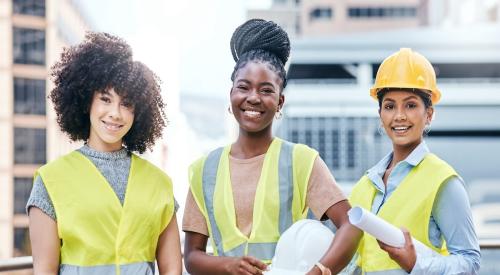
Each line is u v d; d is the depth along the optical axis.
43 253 1.77
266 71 2.03
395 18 42.78
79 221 1.78
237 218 2.04
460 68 21.17
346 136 18.72
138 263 1.83
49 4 19.98
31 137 20.81
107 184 1.84
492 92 21.30
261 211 2.01
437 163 2.09
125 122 1.88
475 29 21.50
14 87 21.22
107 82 1.85
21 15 20.98
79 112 1.92
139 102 1.90
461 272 1.94
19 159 20.75
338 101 19.19
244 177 2.07
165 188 1.93
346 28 42.59
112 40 1.92
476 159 20.91
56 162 1.85
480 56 21.31
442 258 1.94
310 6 42.25
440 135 21.42
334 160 18.58
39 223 1.79
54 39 20.42
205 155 2.17
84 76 1.87
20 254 19.48
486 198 21.36
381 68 2.17
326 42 20.08
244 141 2.11
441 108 21.42
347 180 18.83
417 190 2.07
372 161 18.91
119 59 1.88
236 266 1.91
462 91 21.25
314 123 19.16
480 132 21.14
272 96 2.04
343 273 2.14
